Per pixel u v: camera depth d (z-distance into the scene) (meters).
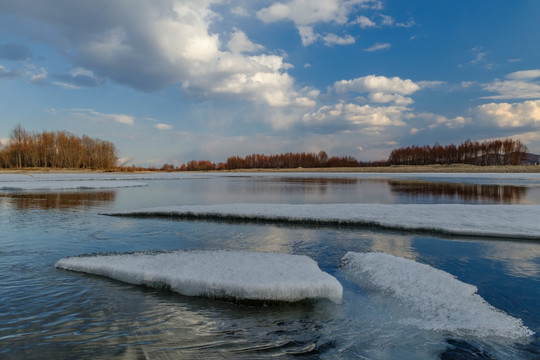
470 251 8.04
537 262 7.18
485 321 4.46
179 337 4.11
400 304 4.98
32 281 5.87
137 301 5.09
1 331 4.18
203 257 6.67
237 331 4.28
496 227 10.02
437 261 7.28
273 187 30.19
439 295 5.16
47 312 4.70
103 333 4.17
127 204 17.27
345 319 4.59
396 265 6.24
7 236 9.55
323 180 42.81
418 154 105.12
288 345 3.98
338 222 11.29
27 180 38.38
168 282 5.50
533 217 11.72
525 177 45.06
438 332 4.24
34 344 3.91
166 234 9.89
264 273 5.61
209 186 31.77
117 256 6.79
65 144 74.88
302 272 5.68
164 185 33.16
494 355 3.78
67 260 6.57
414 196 21.44
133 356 3.71
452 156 98.44
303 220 11.56
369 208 13.84
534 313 4.81
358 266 6.48
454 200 19.00
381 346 3.96
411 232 10.13
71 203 17.59
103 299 5.14
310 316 4.69
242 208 13.66
